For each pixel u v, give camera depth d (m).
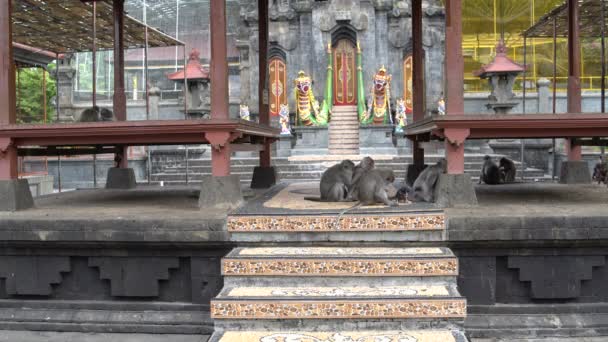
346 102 26.19
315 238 6.39
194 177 20.50
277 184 11.97
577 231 6.09
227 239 6.42
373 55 25.72
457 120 6.89
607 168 11.88
